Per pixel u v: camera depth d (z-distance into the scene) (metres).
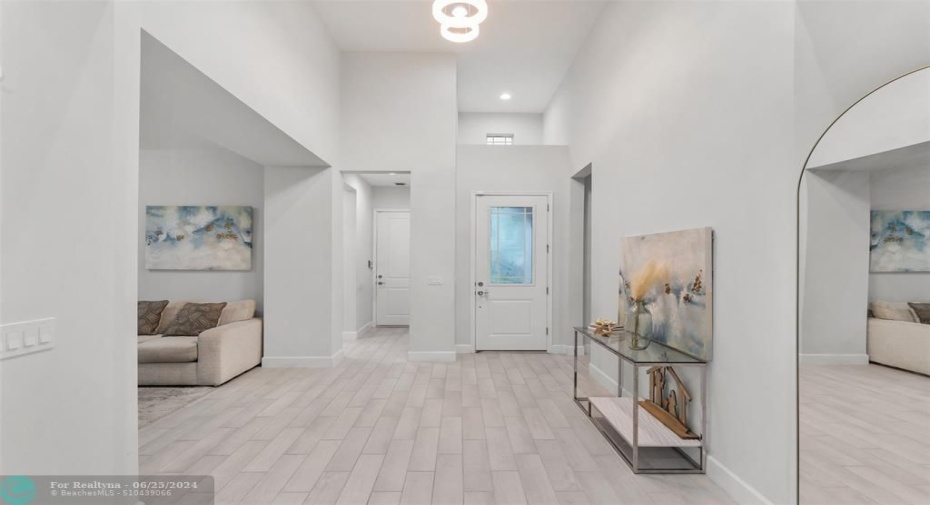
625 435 2.51
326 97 4.56
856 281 1.51
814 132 1.75
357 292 6.60
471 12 4.23
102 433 1.65
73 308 1.56
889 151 1.42
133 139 1.77
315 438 2.84
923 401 1.32
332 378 4.32
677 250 2.67
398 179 6.95
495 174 5.55
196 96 2.68
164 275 5.03
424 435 2.89
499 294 5.56
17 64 1.41
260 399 3.65
